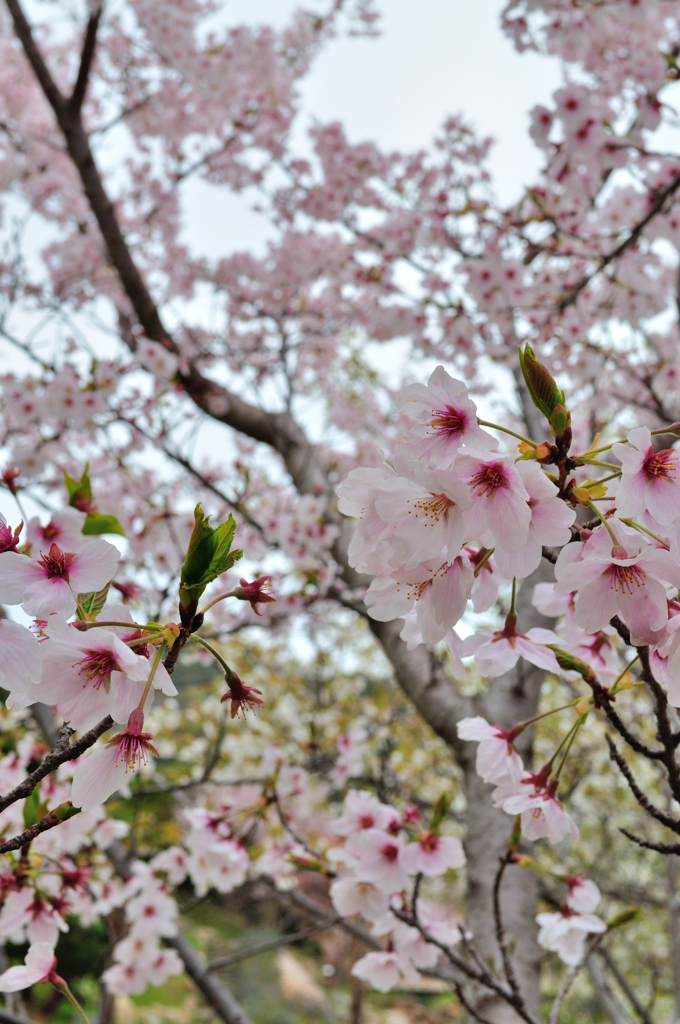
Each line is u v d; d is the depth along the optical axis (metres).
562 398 1.30
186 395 6.30
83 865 3.12
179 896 16.02
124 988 3.94
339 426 7.67
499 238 5.59
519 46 5.09
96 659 1.18
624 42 5.15
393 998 15.64
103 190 6.27
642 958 8.24
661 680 1.47
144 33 6.42
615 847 8.07
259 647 8.74
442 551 1.20
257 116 7.02
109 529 1.95
